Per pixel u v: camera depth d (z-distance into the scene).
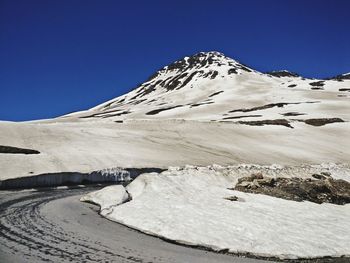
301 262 13.91
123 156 42.09
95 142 47.25
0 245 13.44
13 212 19.17
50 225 16.75
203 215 18.38
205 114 105.19
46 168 33.09
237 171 31.45
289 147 59.53
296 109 97.38
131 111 127.31
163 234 15.77
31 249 13.18
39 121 103.31
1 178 28.61
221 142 58.91
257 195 24.81
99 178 34.81
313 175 34.84
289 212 20.89
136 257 13.05
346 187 28.78
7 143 39.91
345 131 71.38
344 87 145.38
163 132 61.09
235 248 14.54
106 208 20.27
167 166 40.88
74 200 24.00
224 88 158.75
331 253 14.84
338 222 19.75
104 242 14.54
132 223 17.36
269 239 15.66
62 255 12.73
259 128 70.69
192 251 14.22
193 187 25.00
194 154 49.38
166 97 159.00
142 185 24.14
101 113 138.88
